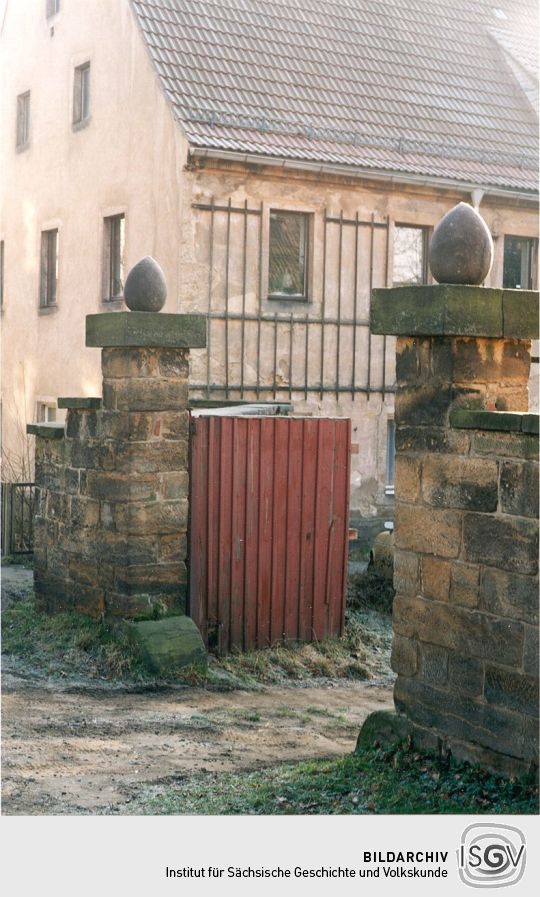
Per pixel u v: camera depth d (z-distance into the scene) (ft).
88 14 58.95
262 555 34.35
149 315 30.86
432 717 19.67
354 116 56.54
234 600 33.68
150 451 31.48
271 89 54.85
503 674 18.20
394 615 20.48
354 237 54.29
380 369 55.62
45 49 64.28
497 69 65.98
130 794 19.79
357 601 41.14
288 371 52.75
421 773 19.34
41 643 32.42
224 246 50.62
